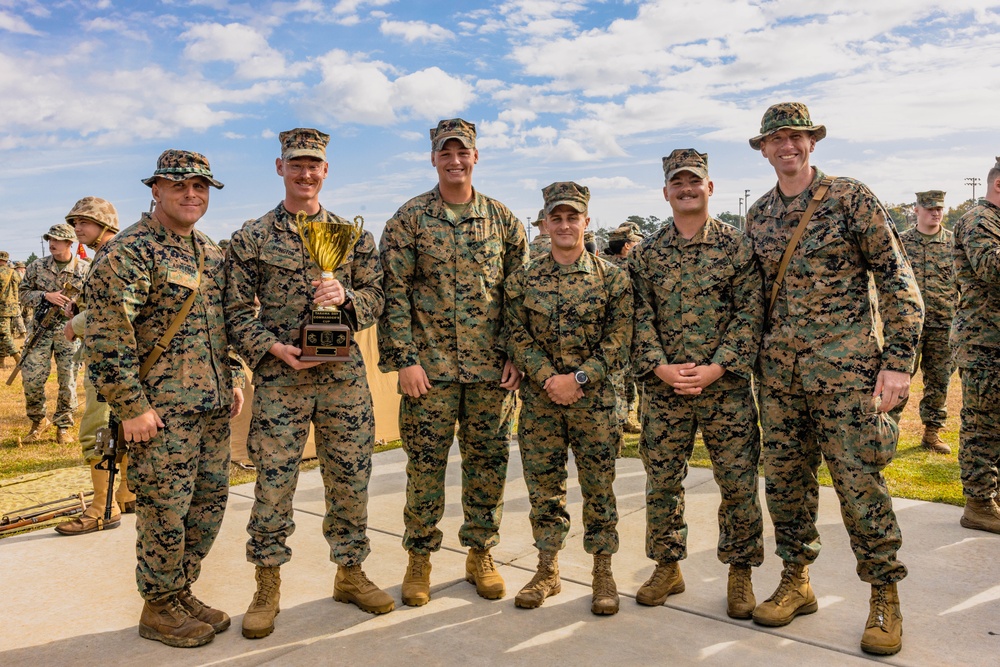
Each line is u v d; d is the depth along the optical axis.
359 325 3.65
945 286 7.02
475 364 3.83
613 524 3.78
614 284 3.76
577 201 3.67
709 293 3.61
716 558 4.45
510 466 6.86
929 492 5.77
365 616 3.72
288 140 3.67
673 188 3.60
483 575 3.96
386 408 7.93
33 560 4.55
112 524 5.16
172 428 3.31
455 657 3.27
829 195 3.42
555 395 3.68
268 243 3.66
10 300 13.27
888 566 3.33
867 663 3.17
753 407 3.67
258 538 3.57
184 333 3.38
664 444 3.71
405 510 3.97
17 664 3.27
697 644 3.36
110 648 3.42
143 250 3.25
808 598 3.65
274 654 3.33
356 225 3.68
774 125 3.44
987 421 4.79
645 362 3.67
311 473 6.64
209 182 3.38
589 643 3.38
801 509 3.64
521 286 3.83
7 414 10.09
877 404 3.31
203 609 3.62
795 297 3.47
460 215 3.87
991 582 4.02
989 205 4.85
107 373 3.15
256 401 3.63
